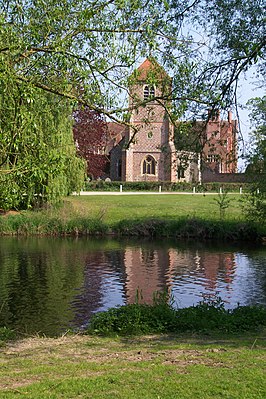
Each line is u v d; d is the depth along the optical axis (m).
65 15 7.91
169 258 20.89
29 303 13.26
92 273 17.50
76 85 8.27
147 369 6.00
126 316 9.57
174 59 8.93
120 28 8.13
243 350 7.09
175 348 7.39
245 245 24.95
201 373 5.68
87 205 34.06
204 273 17.56
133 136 9.36
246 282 16.03
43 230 28.78
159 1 8.24
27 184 7.53
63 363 6.60
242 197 21.45
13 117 7.20
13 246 24.33
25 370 6.25
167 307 10.21
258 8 9.51
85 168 32.12
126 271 17.92
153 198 40.06
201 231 26.91
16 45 7.33
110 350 7.51
